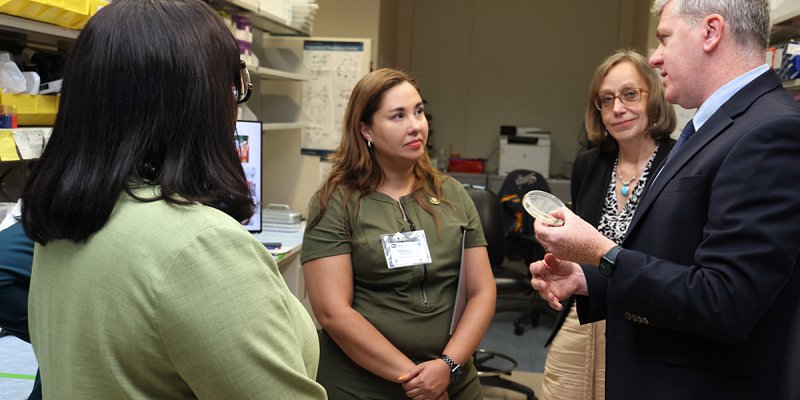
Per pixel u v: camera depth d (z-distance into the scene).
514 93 6.73
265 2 3.09
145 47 0.70
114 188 0.69
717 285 1.07
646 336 1.25
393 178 1.85
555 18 6.59
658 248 1.22
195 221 0.69
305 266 1.78
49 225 0.71
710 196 1.14
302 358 0.78
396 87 1.80
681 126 3.52
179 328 0.65
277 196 3.98
